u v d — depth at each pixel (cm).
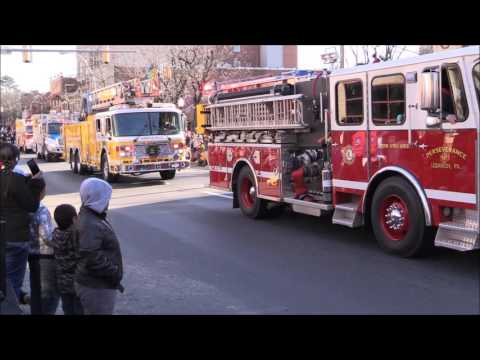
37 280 530
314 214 976
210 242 969
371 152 854
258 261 827
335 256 844
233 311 606
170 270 788
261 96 1101
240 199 1218
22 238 531
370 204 880
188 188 1786
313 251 880
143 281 735
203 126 1326
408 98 780
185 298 657
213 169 1332
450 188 725
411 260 805
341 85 912
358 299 635
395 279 712
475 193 693
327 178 948
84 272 434
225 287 699
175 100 3078
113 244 436
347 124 901
